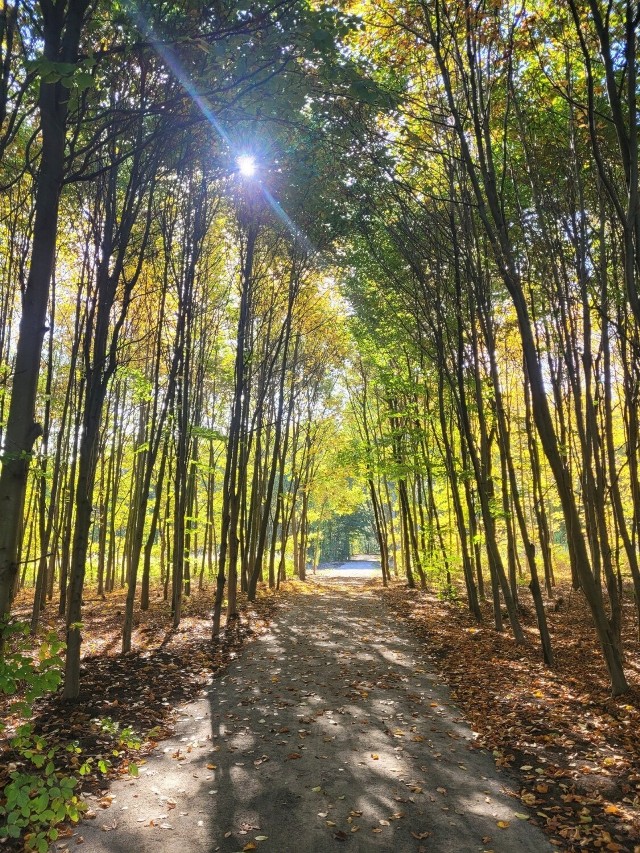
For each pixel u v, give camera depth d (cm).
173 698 732
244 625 1258
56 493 1314
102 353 747
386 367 1775
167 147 704
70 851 381
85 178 361
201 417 1795
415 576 2439
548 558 1677
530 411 1295
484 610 1425
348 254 1413
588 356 769
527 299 1176
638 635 984
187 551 1792
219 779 492
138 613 1415
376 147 890
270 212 1253
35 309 329
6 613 301
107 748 550
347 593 1955
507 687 761
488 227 673
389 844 391
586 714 631
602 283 703
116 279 745
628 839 388
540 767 509
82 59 348
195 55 412
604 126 743
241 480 1711
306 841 395
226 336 1739
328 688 781
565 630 1132
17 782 279
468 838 397
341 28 359
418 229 1180
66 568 1344
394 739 588
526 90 822
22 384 320
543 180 888
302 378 2259
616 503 891
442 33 715
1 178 810
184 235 1091
